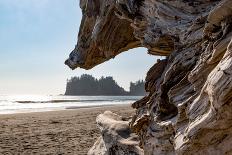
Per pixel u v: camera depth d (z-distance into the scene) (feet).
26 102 252.42
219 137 10.50
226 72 9.36
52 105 200.23
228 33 11.12
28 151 41.55
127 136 25.20
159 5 18.48
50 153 40.04
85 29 30.86
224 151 10.47
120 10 22.27
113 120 28.22
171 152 14.96
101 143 27.63
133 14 21.50
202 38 14.24
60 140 49.42
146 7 20.03
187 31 15.84
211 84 9.89
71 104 218.18
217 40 11.41
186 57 15.25
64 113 109.81
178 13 17.31
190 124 11.18
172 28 17.51
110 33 26.89
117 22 25.91
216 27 12.26
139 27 21.52
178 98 13.56
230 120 9.82
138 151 22.74
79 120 81.56
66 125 70.23
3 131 60.75
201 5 16.31
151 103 17.31
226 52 10.00
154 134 15.99
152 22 19.94
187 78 13.92
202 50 14.03
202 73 11.85
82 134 55.42
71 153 39.81
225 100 9.40
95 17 28.45
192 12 16.55
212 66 11.46
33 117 93.30
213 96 9.70
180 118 12.68
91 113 106.83
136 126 18.16
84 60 32.50
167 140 15.01
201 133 10.54
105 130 27.07
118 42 27.81
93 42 30.19
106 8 25.44
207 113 10.52
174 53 17.01
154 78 19.21
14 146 45.01
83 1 31.22
